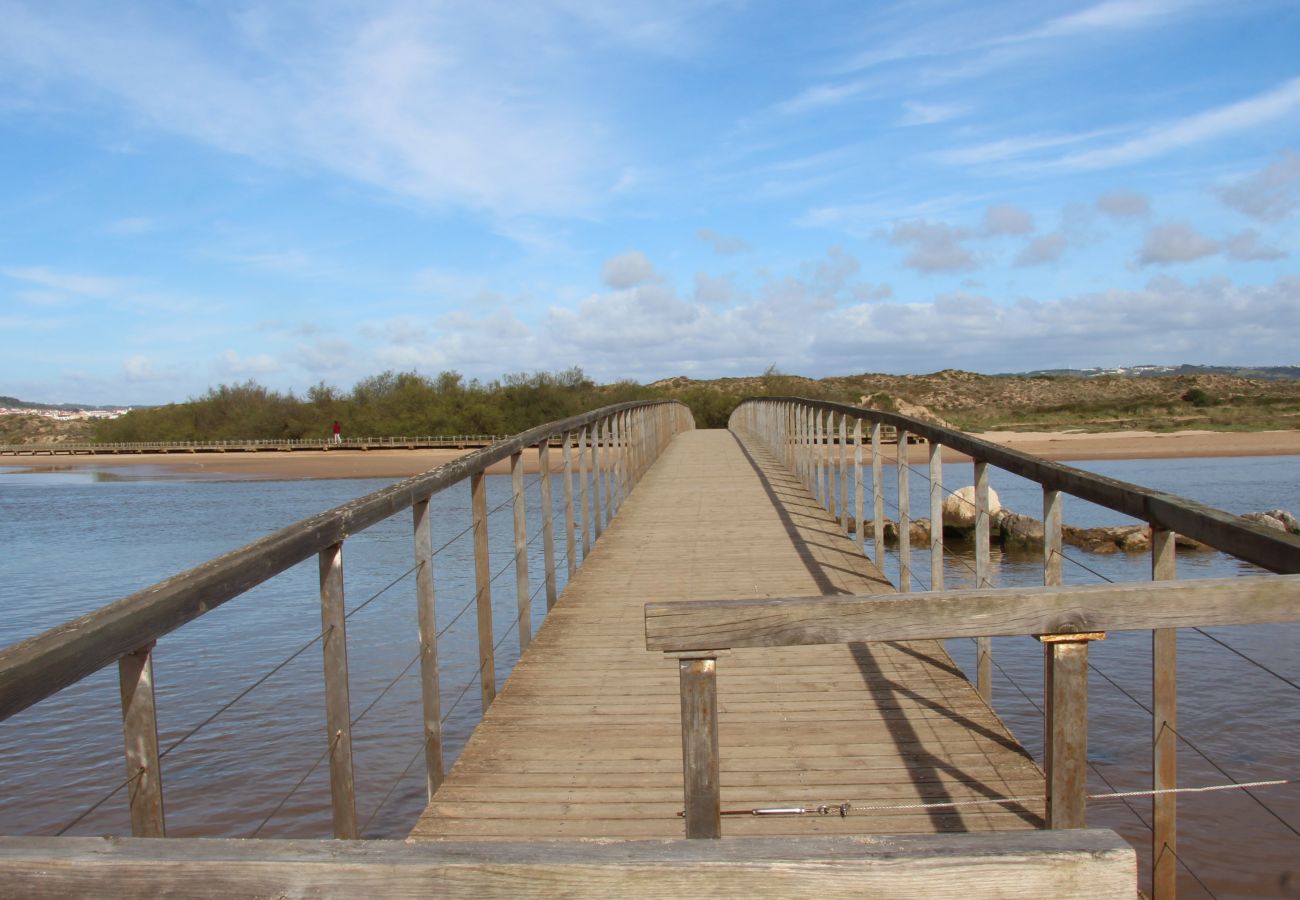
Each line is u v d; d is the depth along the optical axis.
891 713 4.01
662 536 8.29
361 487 36.75
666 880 1.10
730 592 6.14
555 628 5.46
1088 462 36.03
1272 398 80.12
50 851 1.09
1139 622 2.07
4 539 21.41
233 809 5.90
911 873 1.10
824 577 6.48
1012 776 3.36
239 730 7.22
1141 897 2.86
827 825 3.02
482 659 4.23
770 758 3.57
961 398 93.88
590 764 3.56
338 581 2.70
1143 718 7.00
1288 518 15.90
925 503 20.14
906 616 2.07
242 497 33.09
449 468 3.68
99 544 20.17
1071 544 16.23
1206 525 2.38
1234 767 6.15
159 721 7.46
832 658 4.79
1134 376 108.56
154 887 1.09
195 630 10.35
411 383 70.62
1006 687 7.80
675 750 3.68
